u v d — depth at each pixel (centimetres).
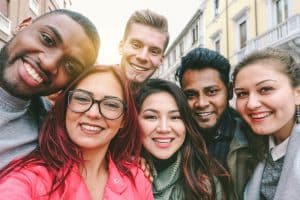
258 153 65
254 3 420
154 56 91
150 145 64
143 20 89
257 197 63
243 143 69
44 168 45
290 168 56
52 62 49
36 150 48
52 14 52
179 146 66
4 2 359
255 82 57
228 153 72
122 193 50
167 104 65
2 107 49
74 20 51
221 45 527
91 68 49
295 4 331
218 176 68
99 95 47
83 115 47
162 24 91
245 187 67
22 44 50
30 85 49
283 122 57
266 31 375
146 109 64
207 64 75
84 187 46
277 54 60
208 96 76
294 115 59
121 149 55
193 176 65
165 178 65
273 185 62
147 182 56
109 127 48
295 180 55
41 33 50
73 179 46
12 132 49
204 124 77
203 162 67
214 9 555
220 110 77
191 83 76
